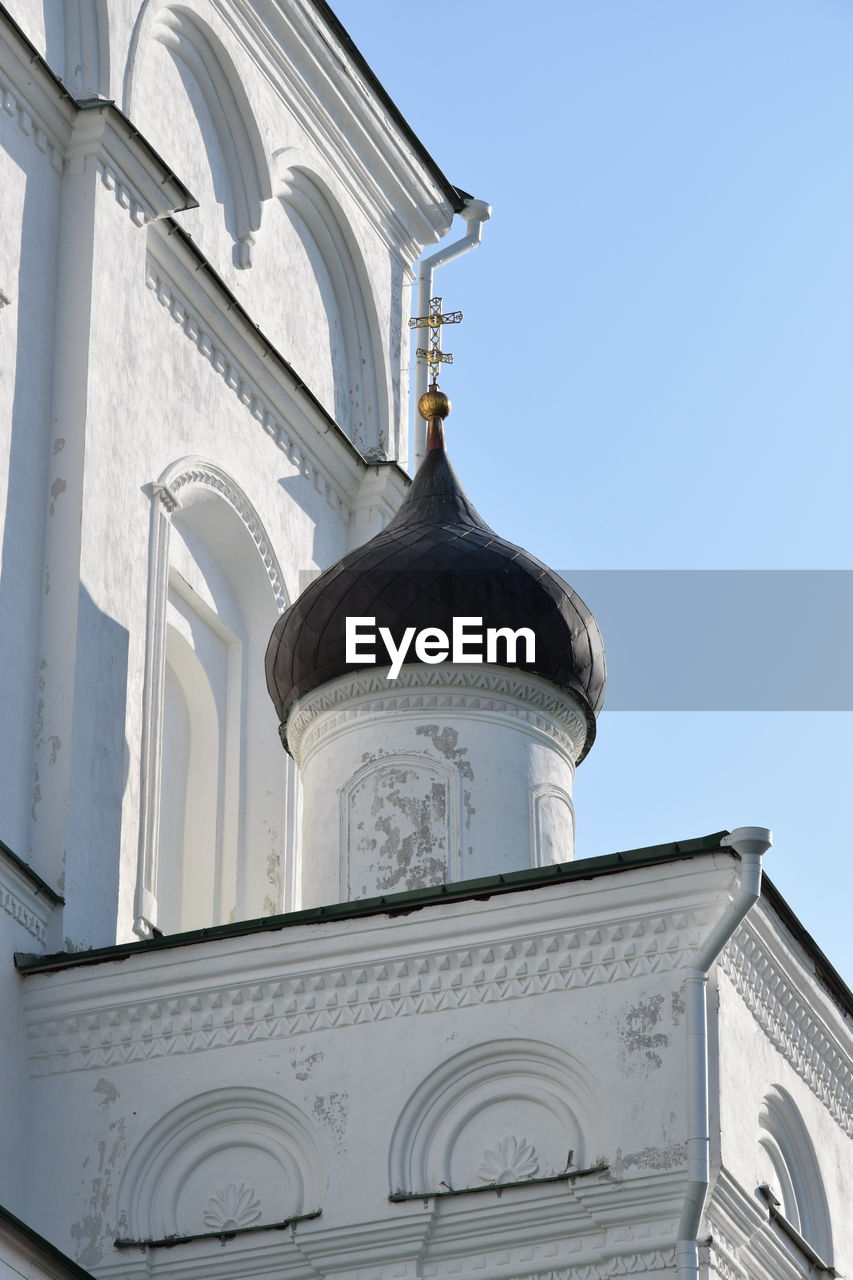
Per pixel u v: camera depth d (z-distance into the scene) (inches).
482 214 1307.8
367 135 1248.8
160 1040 852.0
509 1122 808.3
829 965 865.5
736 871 802.2
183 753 1082.1
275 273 1178.6
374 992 834.2
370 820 962.1
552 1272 781.9
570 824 987.9
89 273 988.6
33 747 915.4
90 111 1008.2
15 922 869.2
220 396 1093.1
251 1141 832.9
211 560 1101.7
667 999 799.7
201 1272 816.3
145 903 938.1
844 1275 868.0
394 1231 798.5
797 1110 853.8
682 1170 774.5
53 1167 843.4
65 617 934.4
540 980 817.5
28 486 946.1
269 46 1176.8
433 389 1097.4
